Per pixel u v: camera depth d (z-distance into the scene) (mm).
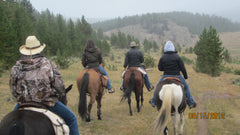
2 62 15695
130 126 5930
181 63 4781
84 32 73625
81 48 49281
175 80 4629
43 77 2438
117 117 6809
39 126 2158
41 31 47844
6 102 7746
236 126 5660
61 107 2773
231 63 51062
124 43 94125
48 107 2617
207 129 5551
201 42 29172
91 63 5836
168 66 4855
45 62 2521
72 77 16438
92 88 5422
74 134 2951
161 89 4289
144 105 8539
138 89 6859
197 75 21266
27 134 2014
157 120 3803
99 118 6469
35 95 2434
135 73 6770
